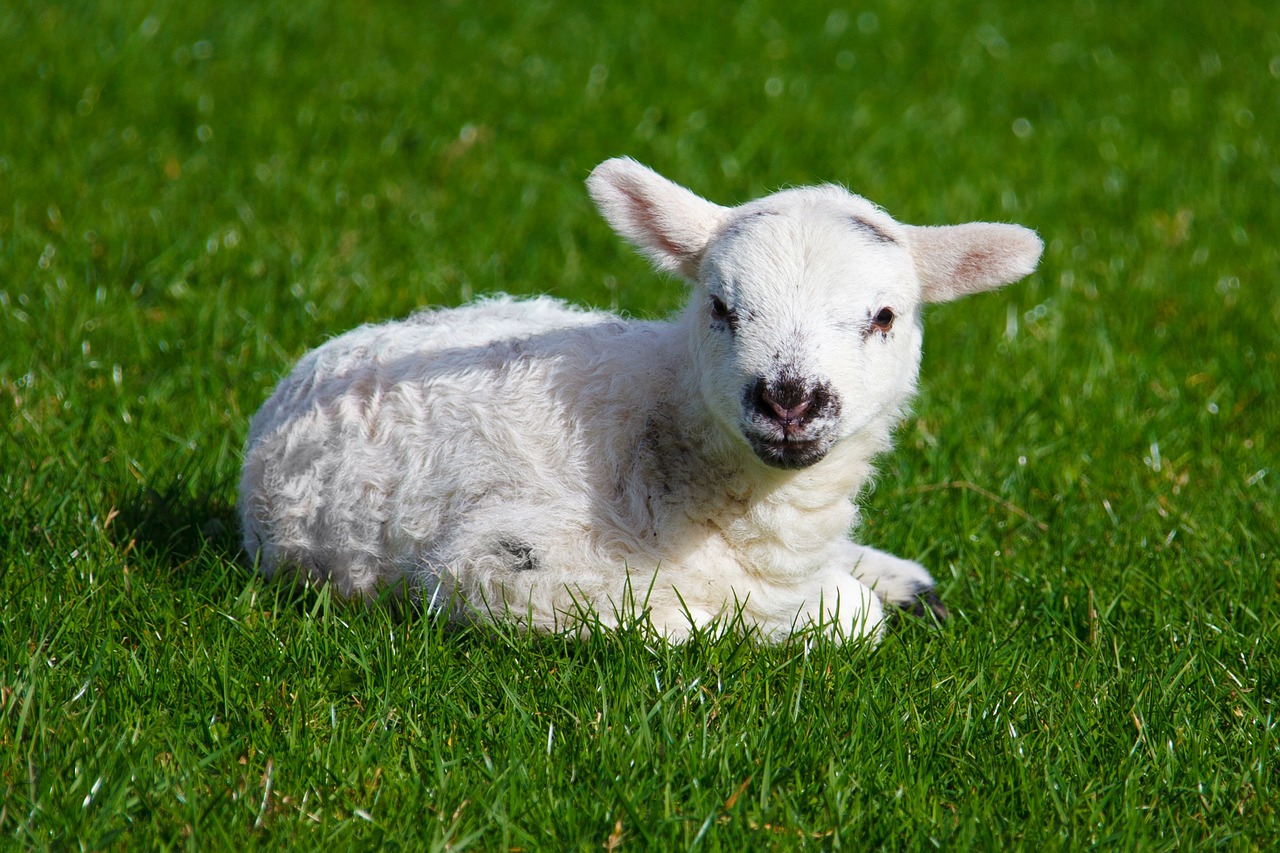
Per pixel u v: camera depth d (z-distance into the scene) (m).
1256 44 25.20
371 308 13.71
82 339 12.75
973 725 7.57
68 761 6.82
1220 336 14.50
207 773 7.04
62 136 17.39
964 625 9.26
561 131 19.12
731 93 21.23
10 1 21.14
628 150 18.75
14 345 12.42
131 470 10.55
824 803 6.91
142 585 8.75
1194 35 25.77
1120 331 14.62
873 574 9.73
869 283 7.95
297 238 15.25
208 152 17.50
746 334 7.77
